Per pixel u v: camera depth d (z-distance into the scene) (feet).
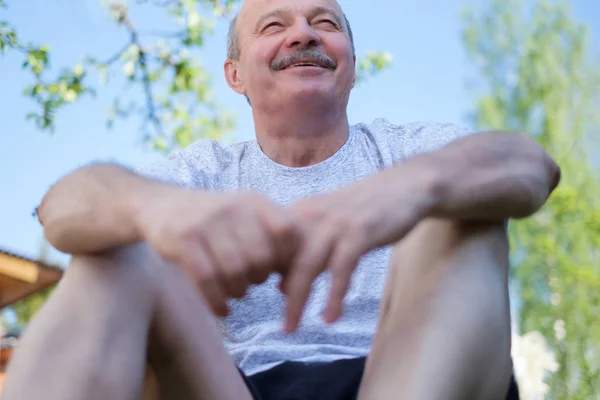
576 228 27.99
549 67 33.45
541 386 18.10
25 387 3.05
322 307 4.62
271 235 2.85
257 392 4.01
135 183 3.36
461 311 3.32
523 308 26.86
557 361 21.09
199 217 2.84
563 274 27.43
